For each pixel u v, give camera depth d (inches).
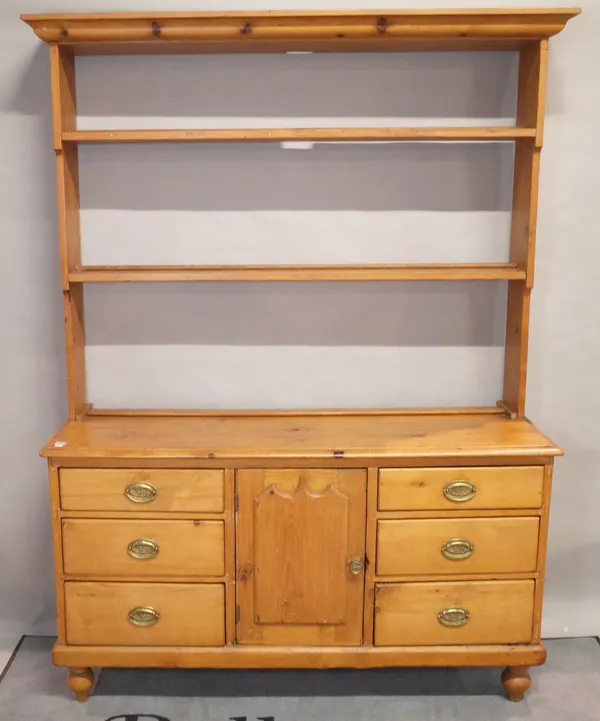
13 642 113.7
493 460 93.0
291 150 105.0
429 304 109.0
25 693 102.3
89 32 90.7
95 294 108.0
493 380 111.2
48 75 103.7
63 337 109.7
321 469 92.7
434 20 89.4
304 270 104.9
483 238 107.5
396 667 108.3
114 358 109.7
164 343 109.5
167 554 94.5
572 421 113.0
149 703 100.3
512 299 106.1
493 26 90.1
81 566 94.9
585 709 99.3
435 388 111.3
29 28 102.7
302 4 102.7
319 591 95.2
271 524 93.4
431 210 106.7
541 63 93.2
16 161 105.6
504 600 96.3
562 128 105.7
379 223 107.0
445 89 104.0
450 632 96.7
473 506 93.8
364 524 93.8
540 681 105.2
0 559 115.0
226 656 96.2
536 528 95.0
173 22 89.6
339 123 104.7
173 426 102.5
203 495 93.0
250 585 95.3
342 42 94.0
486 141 104.7
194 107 104.1
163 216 106.4
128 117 104.3
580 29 103.5
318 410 108.7
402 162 105.5
